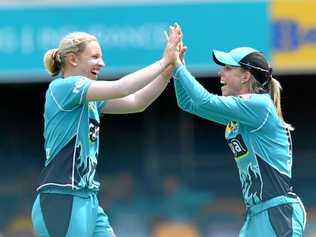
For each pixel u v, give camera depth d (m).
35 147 57.84
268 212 22.94
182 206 53.09
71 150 22.11
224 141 56.22
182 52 23.27
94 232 22.33
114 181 55.22
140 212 52.91
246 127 23.27
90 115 22.44
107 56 47.88
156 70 22.31
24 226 52.81
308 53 47.81
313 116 57.34
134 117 56.69
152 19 47.81
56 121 22.17
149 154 56.34
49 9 48.03
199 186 54.41
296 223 22.92
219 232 52.03
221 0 47.81
